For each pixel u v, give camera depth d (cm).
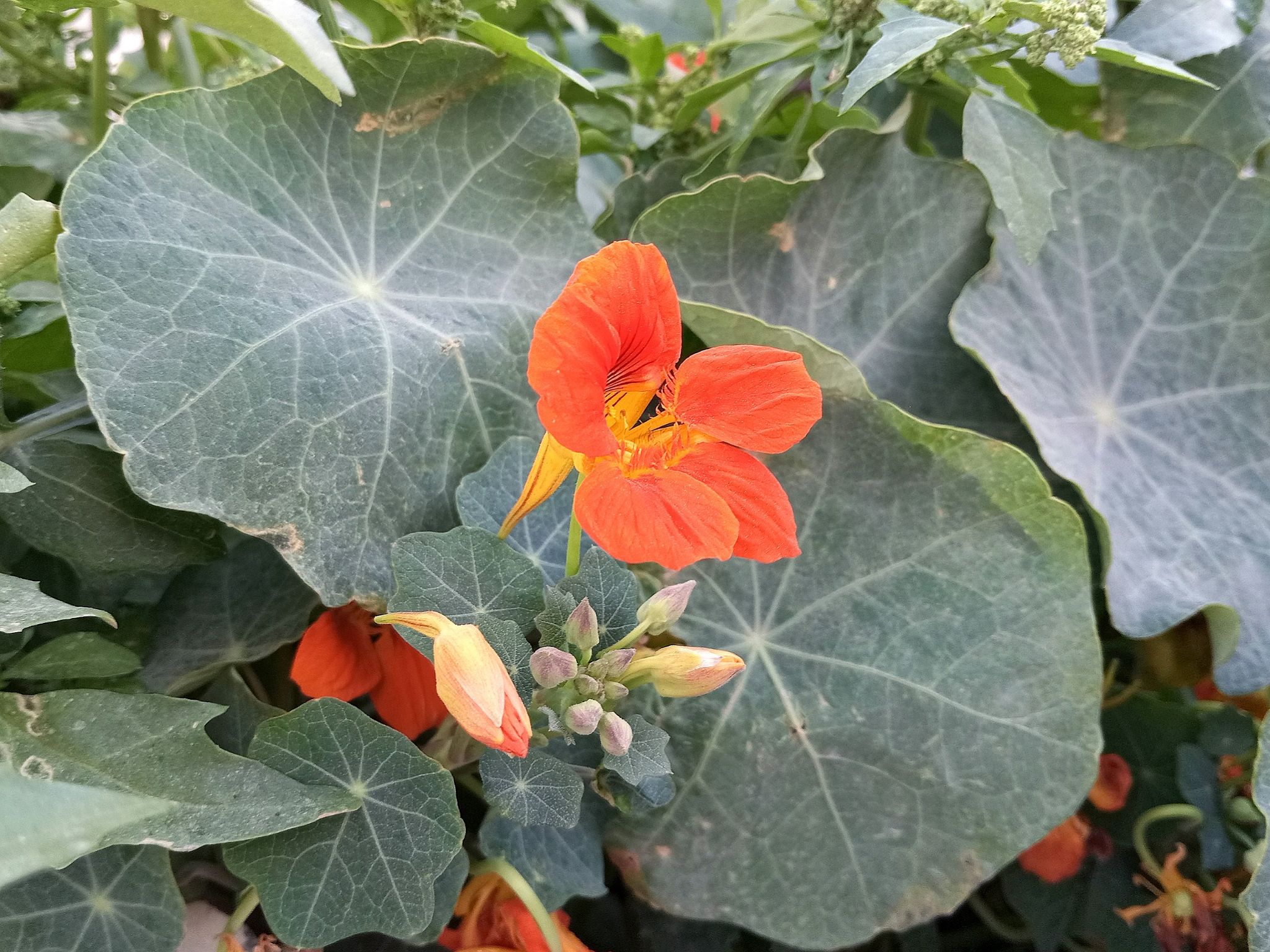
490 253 23
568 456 17
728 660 17
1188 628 27
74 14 26
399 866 18
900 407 27
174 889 18
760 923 23
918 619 23
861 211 27
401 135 22
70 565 21
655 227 25
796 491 24
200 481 18
